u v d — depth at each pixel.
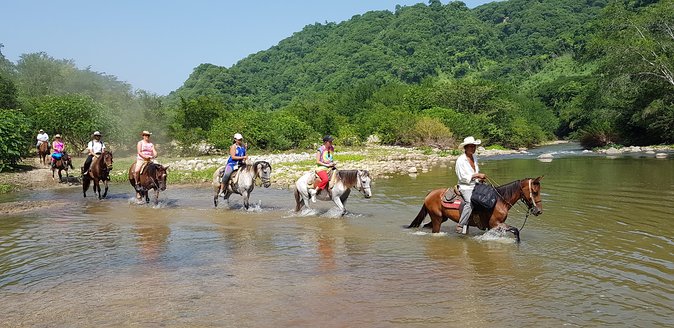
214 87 136.75
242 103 126.12
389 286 7.18
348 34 188.75
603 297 6.59
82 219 12.91
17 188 19.98
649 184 17.62
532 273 7.65
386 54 149.75
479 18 188.12
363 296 6.77
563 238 9.85
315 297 6.76
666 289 6.83
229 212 13.84
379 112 57.12
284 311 6.28
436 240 9.99
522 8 179.12
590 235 10.05
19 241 10.44
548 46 134.12
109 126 35.34
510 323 5.81
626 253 8.66
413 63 140.00
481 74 131.00
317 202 15.39
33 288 7.39
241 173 14.20
